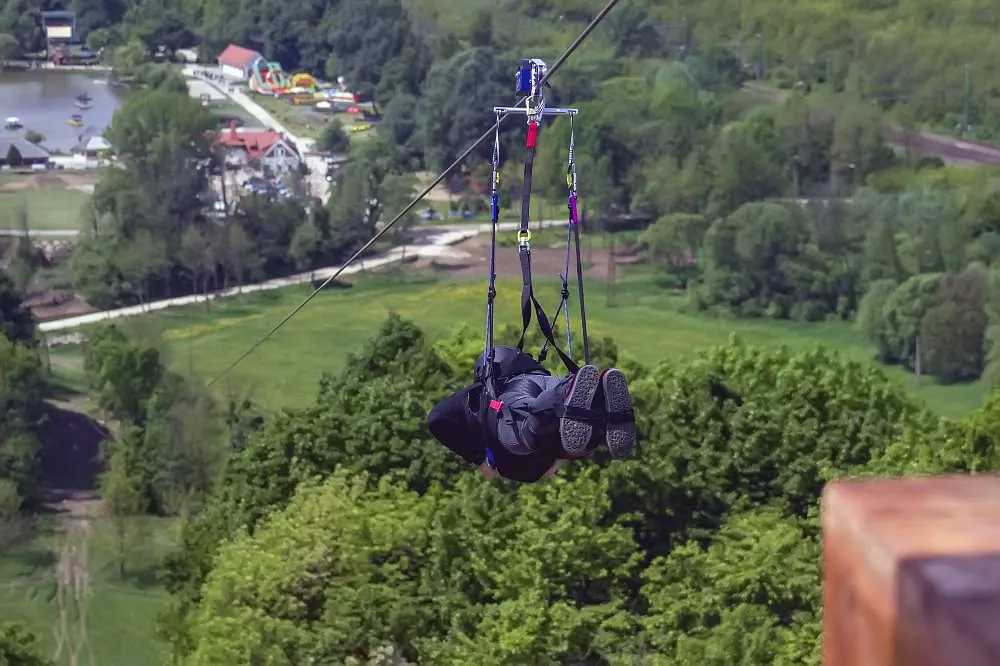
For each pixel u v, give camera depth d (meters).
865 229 107.12
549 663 26.59
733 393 34.34
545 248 116.81
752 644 25.39
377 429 33.38
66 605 64.19
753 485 32.25
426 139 136.12
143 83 188.62
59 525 73.19
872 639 1.41
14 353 80.19
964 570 1.34
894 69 147.50
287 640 27.31
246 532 32.09
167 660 34.16
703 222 111.75
